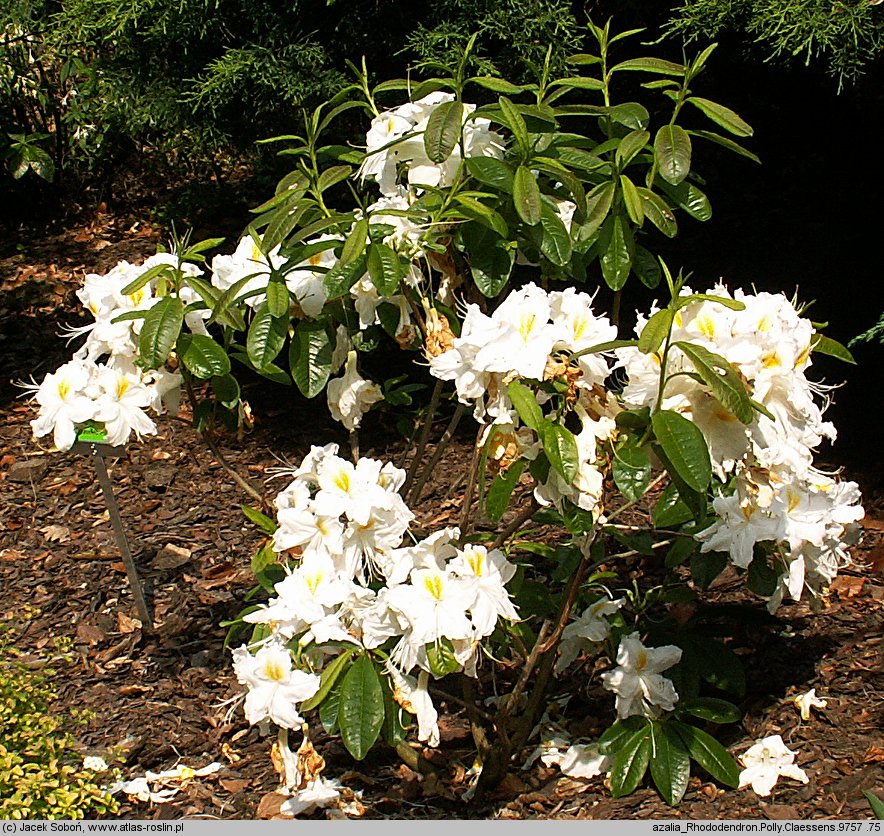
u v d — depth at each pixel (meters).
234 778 2.58
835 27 3.36
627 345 1.91
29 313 5.38
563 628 2.35
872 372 4.31
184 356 2.37
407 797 2.49
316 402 4.52
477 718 2.48
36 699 2.65
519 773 2.52
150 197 6.49
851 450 3.89
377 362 4.63
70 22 4.84
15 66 6.07
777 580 2.48
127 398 2.47
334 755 2.63
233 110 4.61
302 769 2.16
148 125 5.36
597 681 2.80
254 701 2.10
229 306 2.36
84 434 2.67
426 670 2.11
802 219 5.20
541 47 3.96
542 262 2.44
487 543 2.58
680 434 1.88
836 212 5.20
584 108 2.48
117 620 3.24
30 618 3.09
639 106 2.47
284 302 2.23
